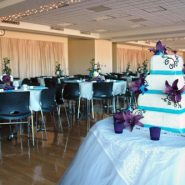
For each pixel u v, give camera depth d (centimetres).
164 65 162
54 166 325
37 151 385
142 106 171
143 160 136
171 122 160
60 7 690
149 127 161
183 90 152
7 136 474
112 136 156
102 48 1350
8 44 1007
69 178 171
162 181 128
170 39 1428
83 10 736
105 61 1369
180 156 129
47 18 860
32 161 343
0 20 866
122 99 884
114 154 147
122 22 945
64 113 715
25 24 946
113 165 144
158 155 133
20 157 359
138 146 139
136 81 174
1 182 280
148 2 646
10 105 400
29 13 768
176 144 139
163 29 1084
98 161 153
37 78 870
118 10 737
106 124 182
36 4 641
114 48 1543
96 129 173
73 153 374
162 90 162
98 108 791
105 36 1258
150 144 140
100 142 159
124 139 150
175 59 160
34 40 1101
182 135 154
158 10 741
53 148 399
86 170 158
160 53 168
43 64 1138
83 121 605
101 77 771
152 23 977
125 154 142
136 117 163
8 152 382
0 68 980
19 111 407
